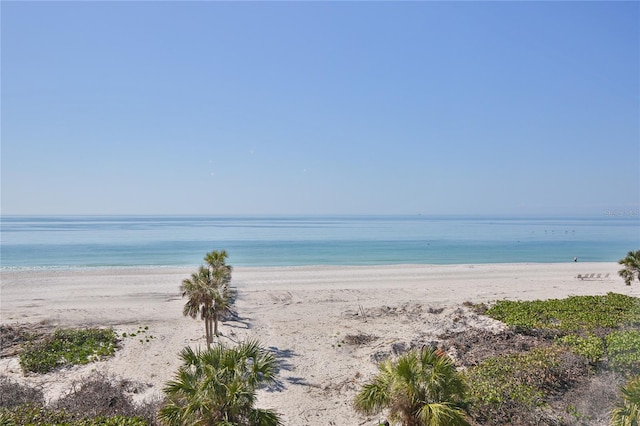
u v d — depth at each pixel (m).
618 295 39.62
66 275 53.16
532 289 46.59
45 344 25.61
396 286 47.94
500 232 170.12
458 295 43.09
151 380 21.66
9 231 158.88
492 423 16.45
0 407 17.41
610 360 21.66
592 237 140.00
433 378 12.12
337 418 18.23
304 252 86.06
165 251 85.06
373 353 25.39
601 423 16.42
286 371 23.22
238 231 169.38
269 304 38.50
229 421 12.02
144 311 35.53
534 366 20.58
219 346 13.88
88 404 17.72
